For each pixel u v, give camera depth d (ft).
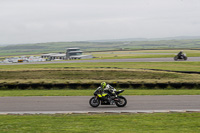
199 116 64.90
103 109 76.18
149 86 131.03
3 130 51.75
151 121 59.72
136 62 272.72
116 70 191.72
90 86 134.82
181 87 128.98
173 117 64.03
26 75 191.93
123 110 74.23
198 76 166.30
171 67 218.79
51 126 55.36
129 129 51.90
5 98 97.09
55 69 204.33
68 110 75.31
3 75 192.54
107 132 49.44
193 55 375.86
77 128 53.11
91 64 264.11
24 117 65.87
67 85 134.82
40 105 82.84
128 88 132.16
